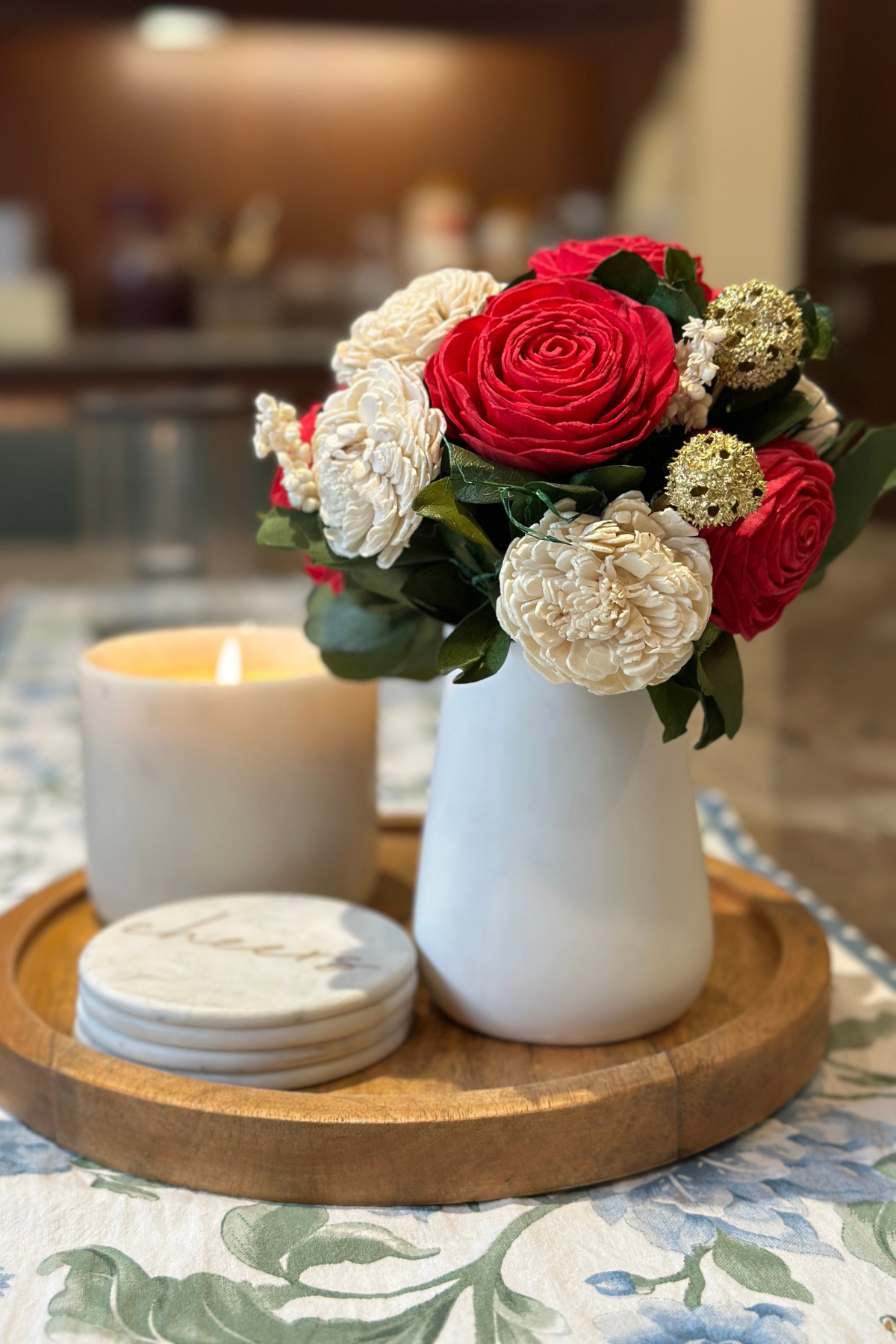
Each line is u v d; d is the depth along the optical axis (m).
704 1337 0.43
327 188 3.28
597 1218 0.48
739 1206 0.48
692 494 0.46
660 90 3.05
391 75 3.24
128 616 1.34
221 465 1.42
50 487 1.73
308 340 3.05
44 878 0.73
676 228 2.93
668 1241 0.47
